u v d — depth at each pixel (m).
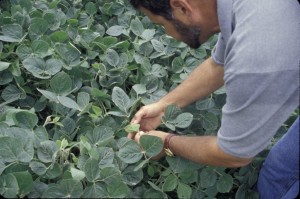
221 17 1.20
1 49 1.68
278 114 1.16
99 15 2.11
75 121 1.52
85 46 1.77
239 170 1.56
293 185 1.49
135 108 1.62
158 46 1.84
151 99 1.64
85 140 1.36
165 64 1.86
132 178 1.36
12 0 1.94
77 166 1.33
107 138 1.41
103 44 1.80
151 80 1.68
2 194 1.20
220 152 1.24
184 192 1.40
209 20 1.24
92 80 1.68
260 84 1.11
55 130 1.49
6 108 1.53
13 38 1.69
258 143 1.20
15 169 1.29
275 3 1.15
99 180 1.29
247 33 1.13
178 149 1.39
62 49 1.66
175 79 1.75
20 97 1.59
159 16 1.27
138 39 1.91
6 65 1.58
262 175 1.54
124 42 1.80
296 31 1.14
